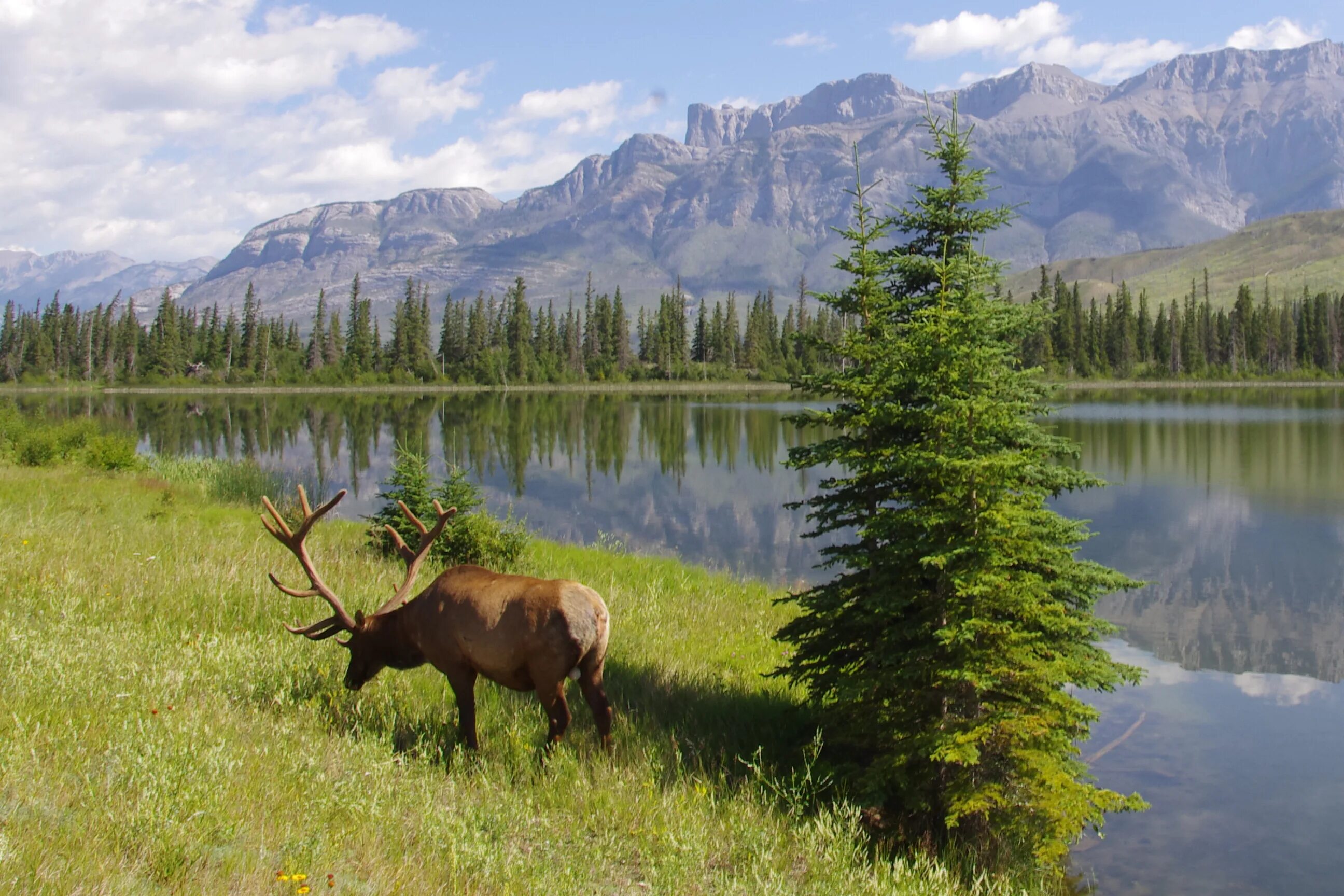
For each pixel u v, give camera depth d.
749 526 29.67
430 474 17.81
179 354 147.50
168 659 8.45
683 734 8.65
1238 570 23.12
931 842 7.61
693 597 16.69
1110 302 149.12
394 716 7.88
